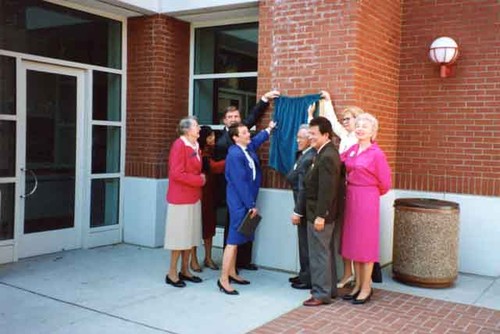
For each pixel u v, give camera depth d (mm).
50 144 7316
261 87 6930
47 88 7254
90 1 7355
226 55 8180
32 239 7180
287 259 6762
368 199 5457
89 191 7816
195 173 6066
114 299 5555
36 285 5961
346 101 6301
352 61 6250
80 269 6688
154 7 7875
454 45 6707
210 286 6090
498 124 6684
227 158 5859
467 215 6879
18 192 6906
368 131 5492
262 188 6926
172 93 8250
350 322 4973
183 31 8367
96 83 7879
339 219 5719
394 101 7273
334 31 6371
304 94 6582
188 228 6023
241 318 5059
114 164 8242
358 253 5469
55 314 5074
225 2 7363
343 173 5637
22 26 6906
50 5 7242
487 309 5422
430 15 7121
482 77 6773
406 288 6133
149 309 5270
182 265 6250
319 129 5312
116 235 8250
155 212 8008
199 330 4742
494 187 6727
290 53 6684
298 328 4805
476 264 6840
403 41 7320
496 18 6680
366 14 6426
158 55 7984
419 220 6102
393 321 5016
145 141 8094
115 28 8156
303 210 5723
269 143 6812
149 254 7613
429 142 7145
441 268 6070
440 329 4828
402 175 7328
